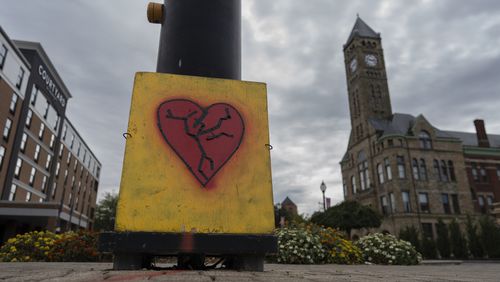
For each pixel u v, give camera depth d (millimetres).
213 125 3164
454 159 38094
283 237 7668
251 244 2801
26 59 35125
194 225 2801
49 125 40344
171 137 3033
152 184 2844
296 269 3955
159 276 2131
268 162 3158
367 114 42188
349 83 47469
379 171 38594
